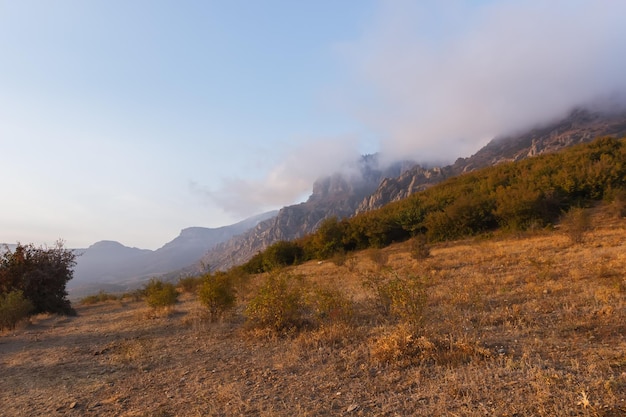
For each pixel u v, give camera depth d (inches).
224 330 378.3
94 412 189.9
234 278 631.8
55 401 209.5
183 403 191.2
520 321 274.8
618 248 633.0
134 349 315.6
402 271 692.1
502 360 199.2
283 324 337.4
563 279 427.8
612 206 1130.0
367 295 436.5
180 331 399.9
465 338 233.8
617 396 143.0
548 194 1316.4
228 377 228.7
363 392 183.3
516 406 146.2
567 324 257.3
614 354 190.9
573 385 157.8
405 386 183.8
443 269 652.1
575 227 824.9
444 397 163.2
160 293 587.2
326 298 346.3
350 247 1739.7
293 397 186.1
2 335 469.1
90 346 364.8
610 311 268.7
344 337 280.1
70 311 768.9
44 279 721.6
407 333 243.9
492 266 613.3
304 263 1705.2
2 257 719.7
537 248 763.4
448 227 1467.8
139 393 213.6
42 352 350.3
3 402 214.2
